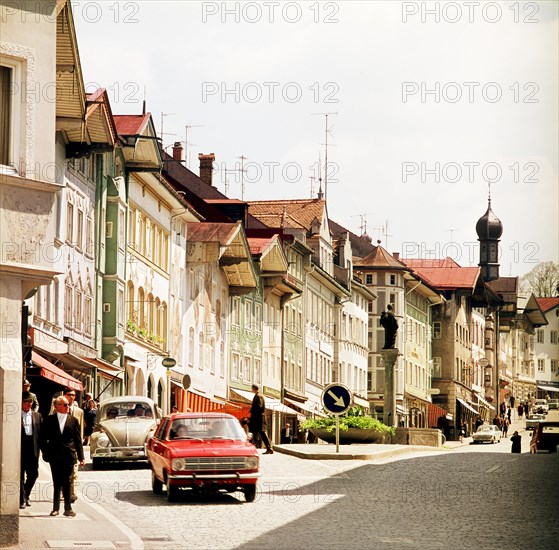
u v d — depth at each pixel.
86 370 64.12
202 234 87.25
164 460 32.06
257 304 102.69
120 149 71.25
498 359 188.75
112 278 69.69
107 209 70.00
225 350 94.75
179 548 23.86
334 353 128.50
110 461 42.91
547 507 30.98
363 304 140.62
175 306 83.00
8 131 24.55
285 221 116.62
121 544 24.16
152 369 77.00
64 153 61.47
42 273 24.42
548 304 186.50
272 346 106.38
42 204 24.77
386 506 31.08
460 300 168.88
